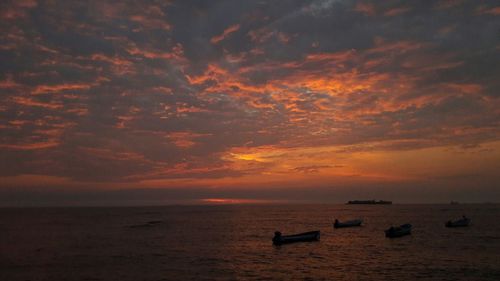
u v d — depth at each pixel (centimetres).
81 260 5156
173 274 4231
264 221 14462
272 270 4428
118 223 13350
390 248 6153
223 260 5150
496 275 4009
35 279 4047
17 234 9056
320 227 11125
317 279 3941
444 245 6406
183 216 19462
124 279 4006
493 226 10325
